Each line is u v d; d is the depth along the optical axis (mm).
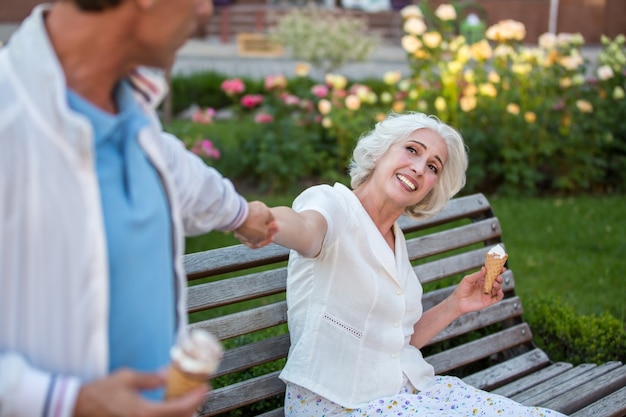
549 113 7391
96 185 1271
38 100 1243
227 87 7480
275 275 2629
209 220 1693
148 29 1326
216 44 19438
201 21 1439
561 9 20219
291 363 2357
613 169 7422
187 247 5418
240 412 3000
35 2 20594
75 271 1269
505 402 2406
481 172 7043
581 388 3043
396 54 18297
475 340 3340
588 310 4613
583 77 7469
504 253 2498
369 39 12406
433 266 3168
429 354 3523
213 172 1694
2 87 1255
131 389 1247
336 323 2340
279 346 2619
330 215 2256
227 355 2502
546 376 3223
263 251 2592
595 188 7547
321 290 2336
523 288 4961
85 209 1261
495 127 7258
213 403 2436
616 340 3594
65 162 1245
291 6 22281
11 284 1253
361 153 2531
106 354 1301
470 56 7332
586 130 7309
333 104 7312
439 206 2633
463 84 7336
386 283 2385
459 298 2617
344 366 2350
